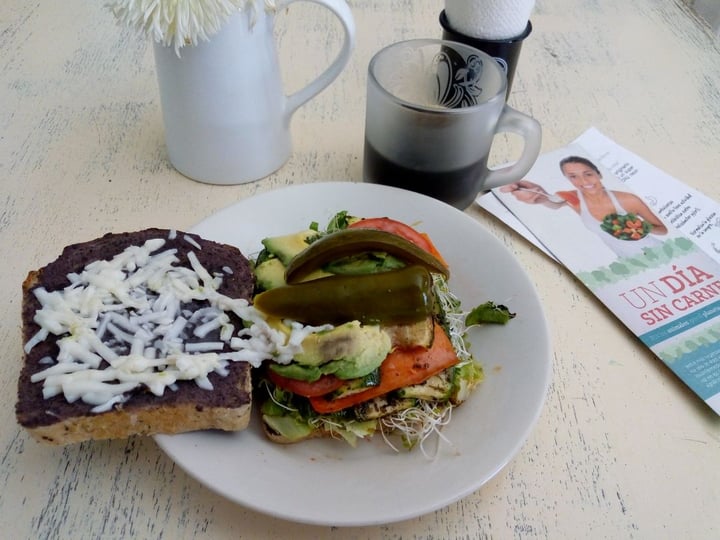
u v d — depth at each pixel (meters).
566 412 0.30
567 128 0.47
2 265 0.34
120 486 0.26
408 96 0.40
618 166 0.43
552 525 0.25
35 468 0.26
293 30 0.55
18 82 0.47
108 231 0.37
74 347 0.24
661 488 0.27
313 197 0.35
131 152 0.42
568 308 0.35
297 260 0.28
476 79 0.38
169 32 0.31
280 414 0.27
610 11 0.62
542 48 0.56
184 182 0.40
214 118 0.36
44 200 0.38
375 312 0.27
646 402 0.30
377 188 0.36
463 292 0.32
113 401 0.24
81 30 0.53
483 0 0.40
